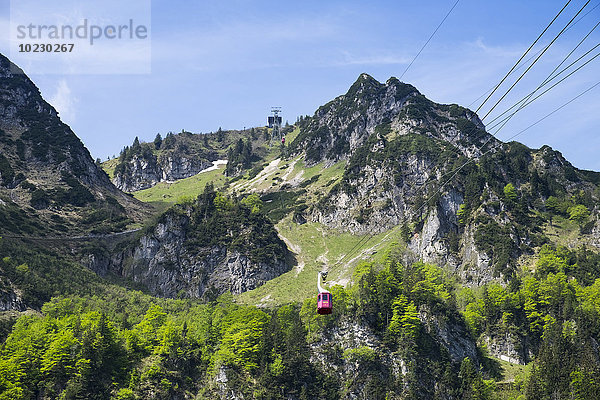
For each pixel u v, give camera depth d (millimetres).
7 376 188500
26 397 187875
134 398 196625
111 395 195625
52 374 195875
